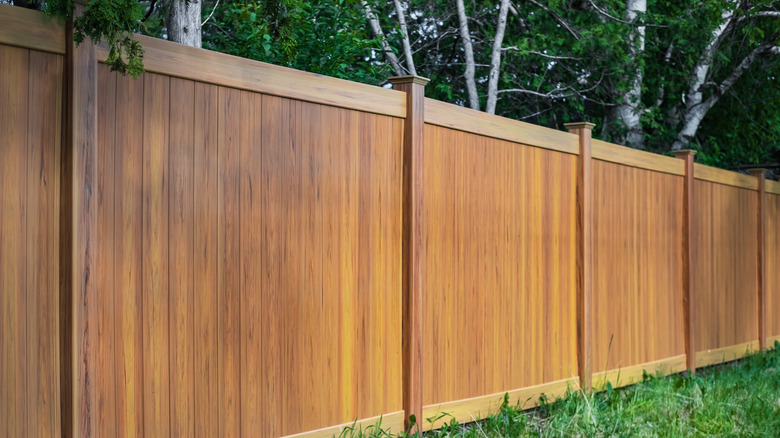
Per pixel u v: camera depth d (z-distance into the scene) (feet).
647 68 38.81
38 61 10.35
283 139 13.47
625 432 17.84
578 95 36.88
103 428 10.89
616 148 22.81
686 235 26.71
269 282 13.21
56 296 10.49
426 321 16.31
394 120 15.67
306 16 20.17
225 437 12.50
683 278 26.71
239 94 12.76
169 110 11.77
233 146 12.66
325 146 14.23
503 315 18.57
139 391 11.35
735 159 49.14
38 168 10.33
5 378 9.96
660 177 25.48
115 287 11.07
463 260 17.38
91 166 10.69
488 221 18.13
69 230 10.48
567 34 35.01
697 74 39.11
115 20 10.16
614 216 22.84
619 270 23.04
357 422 14.73
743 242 31.55
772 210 34.68
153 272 11.54
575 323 21.07
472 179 17.67
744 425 18.92
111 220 11.03
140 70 10.48
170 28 18.20
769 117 42.93
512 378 18.84
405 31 30.53
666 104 42.06
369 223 15.10
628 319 23.44
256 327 13.00
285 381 13.47
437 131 16.66
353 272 14.76
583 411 18.92
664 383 23.43
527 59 35.88
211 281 12.32
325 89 14.14
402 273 15.80
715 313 28.91
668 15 39.04
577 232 21.24
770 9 38.32
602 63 35.55
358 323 14.85
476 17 35.86
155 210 11.58
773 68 40.65
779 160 52.85
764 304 33.09
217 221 12.42
